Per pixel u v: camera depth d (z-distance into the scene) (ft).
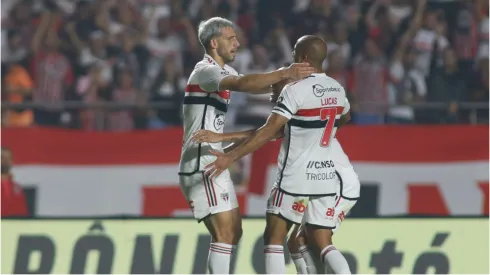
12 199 133.28
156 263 97.35
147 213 134.82
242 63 152.15
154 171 135.64
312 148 75.36
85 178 135.03
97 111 143.84
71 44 154.71
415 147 137.69
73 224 97.91
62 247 97.40
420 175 137.49
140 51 152.46
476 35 160.45
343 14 159.74
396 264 97.50
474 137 138.21
